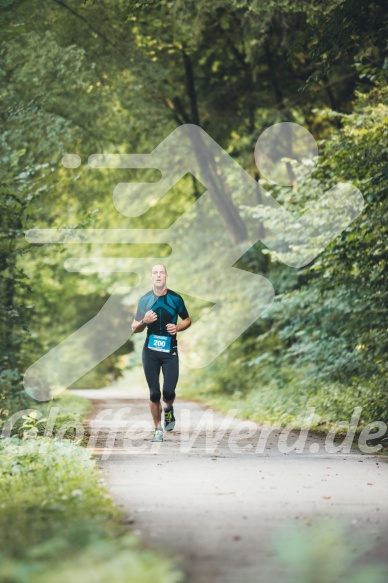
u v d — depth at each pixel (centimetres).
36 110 3344
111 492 1388
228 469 1677
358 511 1228
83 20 4216
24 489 1362
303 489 1427
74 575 801
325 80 4038
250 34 4075
